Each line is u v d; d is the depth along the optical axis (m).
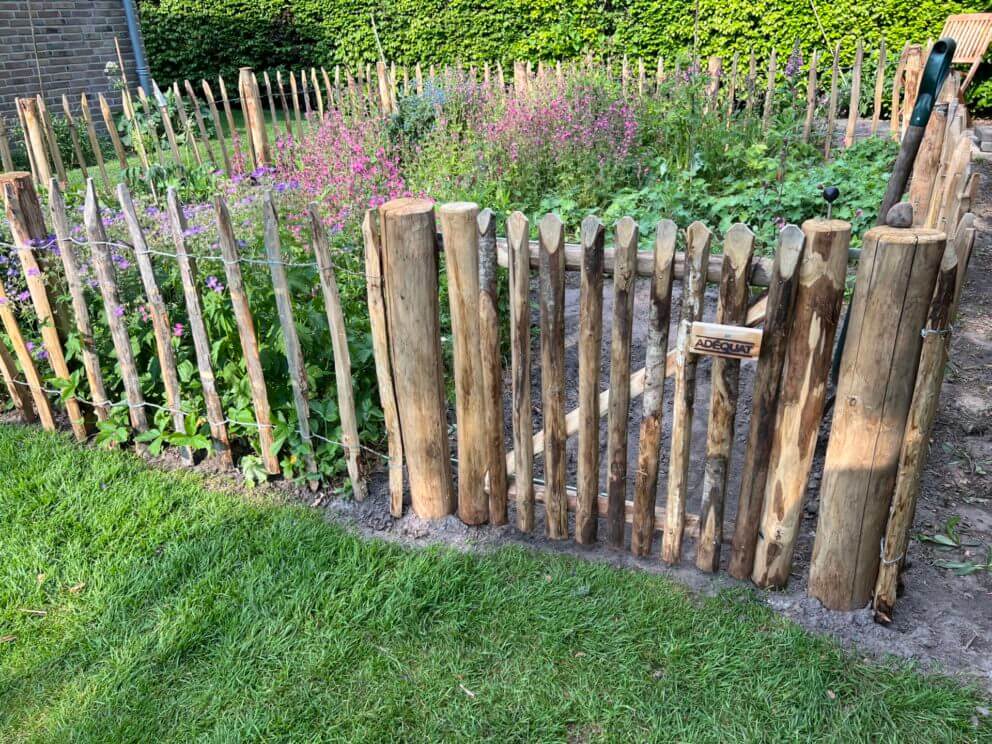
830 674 2.25
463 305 2.58
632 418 3.81
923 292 1.99
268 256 2.82
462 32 13.77
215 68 15.90
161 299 3.14
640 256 2.29
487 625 2.49
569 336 4.68
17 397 3.73
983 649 2.32
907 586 2.58
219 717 2.20
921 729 2.08
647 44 12.20
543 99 7.20
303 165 6.40
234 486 3.26
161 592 2.66
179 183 6.72
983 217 6.37
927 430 2.16
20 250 3.29
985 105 10.74
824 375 2.18
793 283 2.09
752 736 2.09
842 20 10.86
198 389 3.44
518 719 2.17
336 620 2.51
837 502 2.29
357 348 3.29
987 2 10.29
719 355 2.23
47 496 3.14
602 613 2.50
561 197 6.07
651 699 2.21
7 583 2.71
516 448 2.74
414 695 2.25
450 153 6.72
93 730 2.17
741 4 11.31
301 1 14.88
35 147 6.93
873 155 7.21
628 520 2.74
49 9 9.91
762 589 2.56
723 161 6.67
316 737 2.13
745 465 2.41
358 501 3.13
